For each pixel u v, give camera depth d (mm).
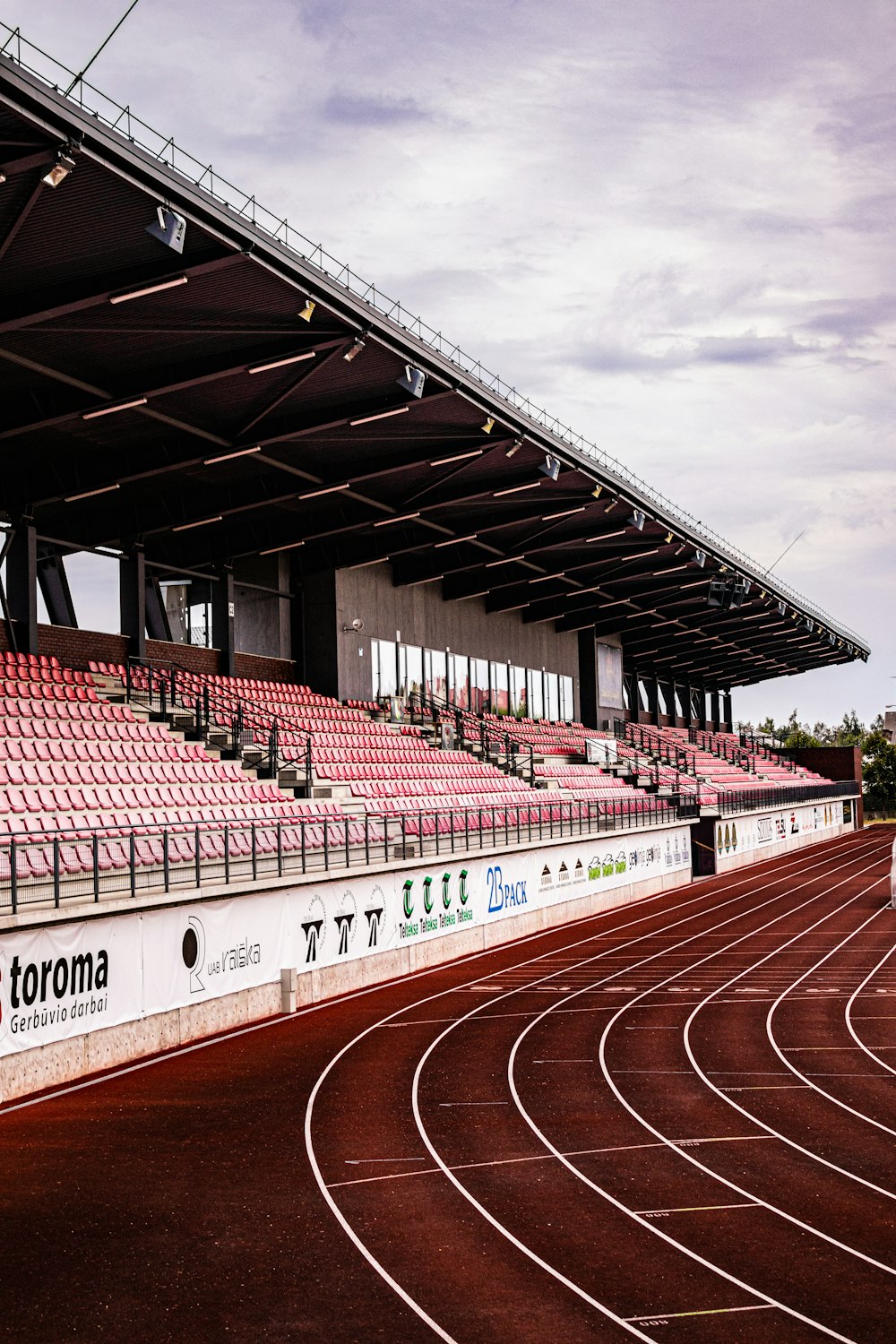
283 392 28625
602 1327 9734
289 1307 10102
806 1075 19391
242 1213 12586
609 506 44406
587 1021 24109
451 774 44094
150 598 39188
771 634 81375
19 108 17203
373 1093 18016
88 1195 13156
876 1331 9656
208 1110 16891
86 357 25219
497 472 38656
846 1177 13961
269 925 24328
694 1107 17359
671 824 54000
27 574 31547
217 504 35812
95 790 26312
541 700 62781
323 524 39750
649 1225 12289
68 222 20266
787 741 152250
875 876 58688
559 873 41812
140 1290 10477
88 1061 18797
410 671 49875
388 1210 12703
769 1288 10594
